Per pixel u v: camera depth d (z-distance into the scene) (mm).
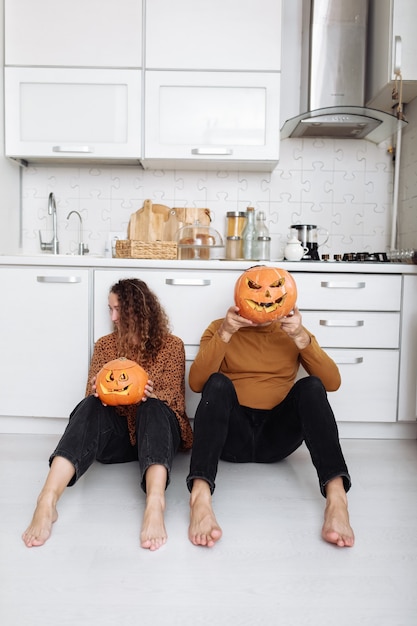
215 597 1241
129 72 2594
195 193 2955
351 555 1429
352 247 2973
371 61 2779
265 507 1712
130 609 1194
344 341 2357
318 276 2336
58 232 2951
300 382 1755
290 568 1362
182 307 2350
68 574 1323
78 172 2934
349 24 2689
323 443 1603
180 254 2643
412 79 2514
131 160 2803
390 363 2359
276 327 1970
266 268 1793
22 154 2639
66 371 2365
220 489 1843
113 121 2627
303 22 2855
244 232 2793
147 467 1566
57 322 2352
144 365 1963
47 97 2619
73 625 1138
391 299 2344
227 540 1500
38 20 2572
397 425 2430
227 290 2340
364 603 1223
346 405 2375
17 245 2879
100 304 2348
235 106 2631
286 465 2082
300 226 2732
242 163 2756
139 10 2572
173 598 1235
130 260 2324
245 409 1898
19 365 2369
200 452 1597
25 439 2357
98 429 1680
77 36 2578
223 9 2582
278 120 2623
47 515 1497
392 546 1478
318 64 2707
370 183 2955
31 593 1245
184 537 1511
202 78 2602
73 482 1609
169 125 2639
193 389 1899
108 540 1490
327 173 2955
